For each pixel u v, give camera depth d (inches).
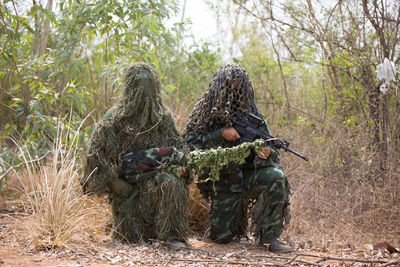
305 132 300.5
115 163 167.5
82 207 187.9
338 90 285.7
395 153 234.4
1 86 262.5
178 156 168.4
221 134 176.4
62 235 158.4
